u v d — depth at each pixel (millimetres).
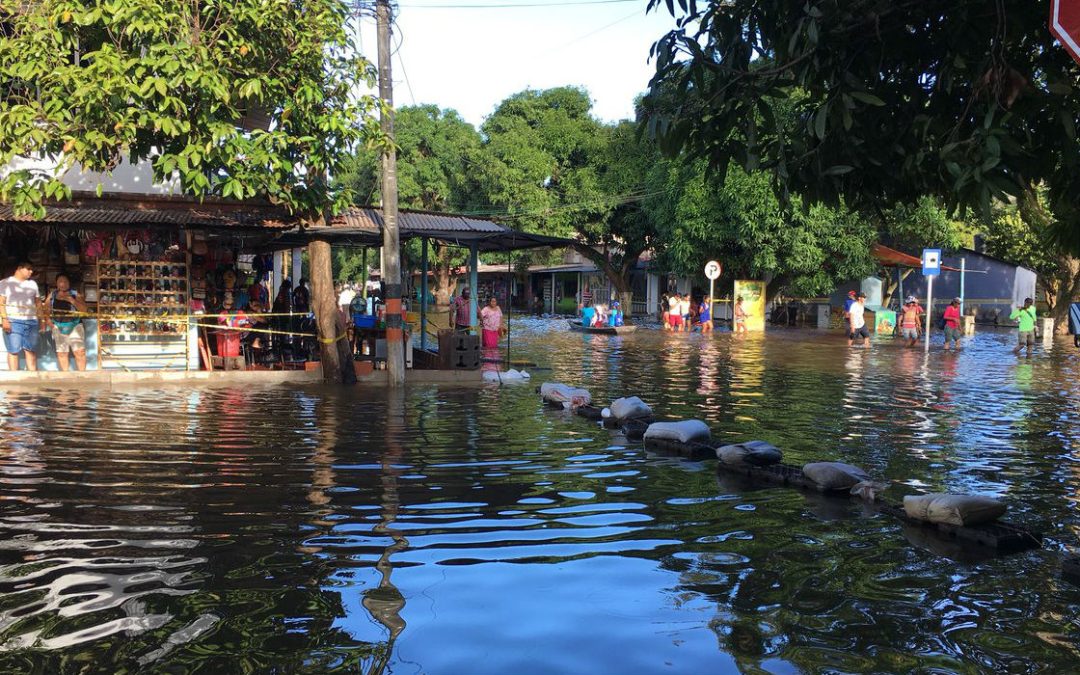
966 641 3873
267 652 3633
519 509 6152
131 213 14094
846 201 4652
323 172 13070
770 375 16922
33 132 10547
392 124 14117
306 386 14117
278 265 25219
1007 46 3973
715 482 7250
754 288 33688
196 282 15719
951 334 25094
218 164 11797
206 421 10086
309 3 12469
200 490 6535
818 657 3666
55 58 10852
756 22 4496
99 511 5871
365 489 6676
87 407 11109
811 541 5477
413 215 17719
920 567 4969
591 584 4543
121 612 4059
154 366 14844
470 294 19875
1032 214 21719
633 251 42125
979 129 3619
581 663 3562
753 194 30531
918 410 11945
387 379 14477
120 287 14859
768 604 4297
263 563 4809
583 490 6832
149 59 10508
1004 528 5598
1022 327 22703
